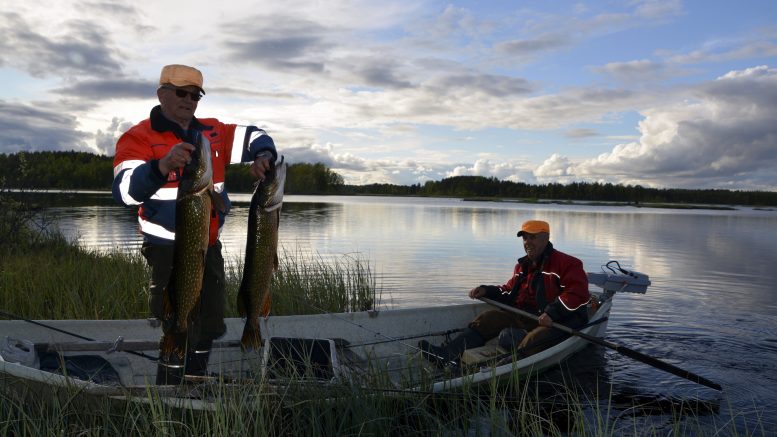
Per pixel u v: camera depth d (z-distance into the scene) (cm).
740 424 511
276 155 450
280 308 840
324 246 1788
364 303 961
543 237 686
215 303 445
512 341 642
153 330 590
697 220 4147
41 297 764
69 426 395
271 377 486
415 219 3325
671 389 597
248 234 353
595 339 611
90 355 534
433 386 497
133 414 407
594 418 501
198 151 332
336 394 442
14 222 1219
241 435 374
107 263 1034
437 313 723
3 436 376
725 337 791
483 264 1449
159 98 413
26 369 411
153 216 413
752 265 1516
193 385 433
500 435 451
